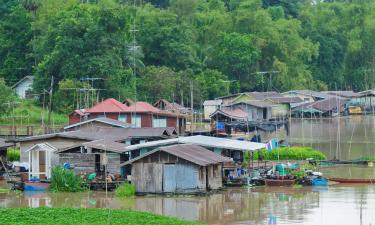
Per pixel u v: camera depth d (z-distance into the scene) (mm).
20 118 157875
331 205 82375
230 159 99812
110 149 98750
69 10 192750
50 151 100500
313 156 121562
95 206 83062
